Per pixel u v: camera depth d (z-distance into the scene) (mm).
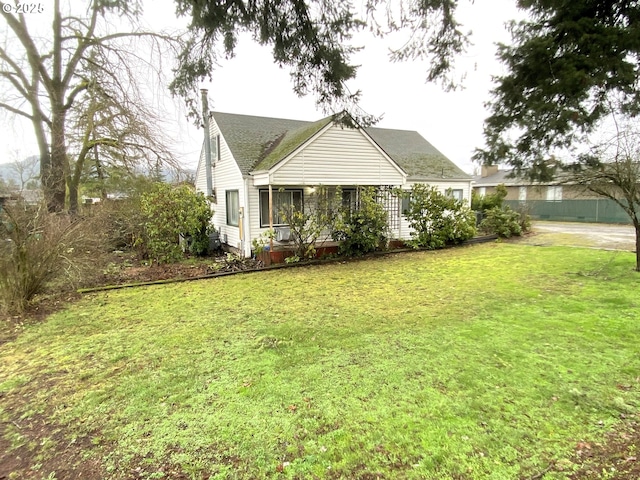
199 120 5129
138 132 12141
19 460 2330
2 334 4680
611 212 20266
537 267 8547
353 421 2645
